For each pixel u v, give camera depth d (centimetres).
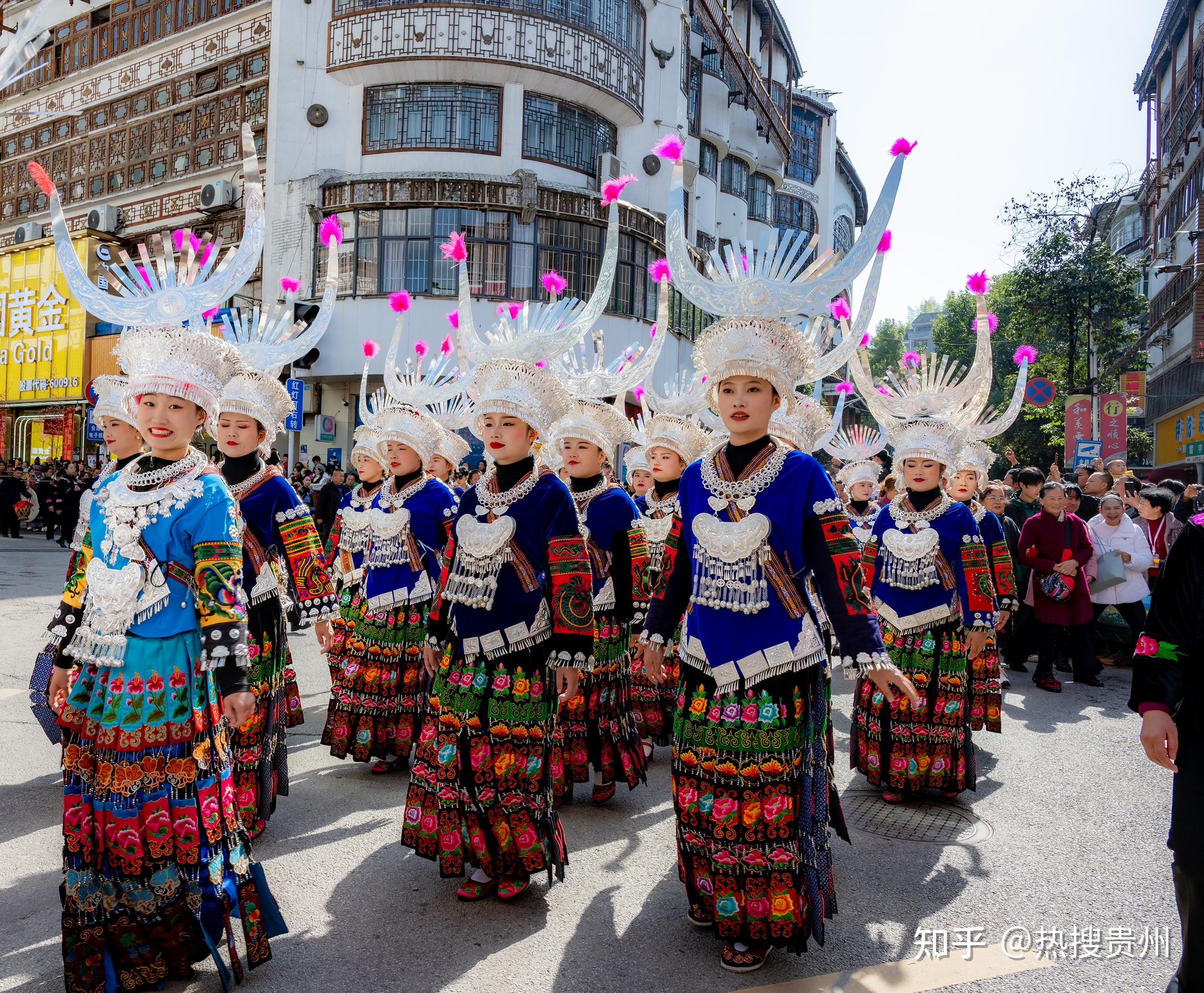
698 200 2453
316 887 349
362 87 1878
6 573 1305
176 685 256
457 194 1817
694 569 299
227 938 268
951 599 457
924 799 476
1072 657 795
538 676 334
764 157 2903
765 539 282
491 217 1845
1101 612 841
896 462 486
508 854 333
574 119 1944
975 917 336
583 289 1908
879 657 269
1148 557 825
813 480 284
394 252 1838
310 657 847
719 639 288
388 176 1816
